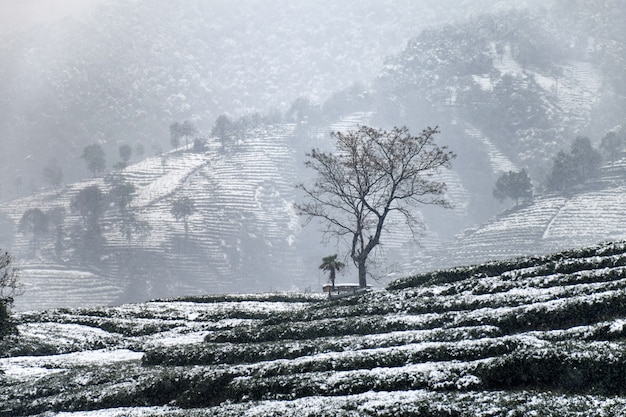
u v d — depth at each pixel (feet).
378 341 190.80
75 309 304.50
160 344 245.24
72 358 234.17
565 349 149.69
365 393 155.63
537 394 139.33
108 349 249.34
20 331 265.13
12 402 185.26
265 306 299.58
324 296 317.83
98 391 181.47
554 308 183.42
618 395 140.15
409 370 159.94
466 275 245.04
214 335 227.61
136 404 176.45
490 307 207.82
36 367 224.12
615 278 206.49
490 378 151.74
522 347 162.20
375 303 233.96
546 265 226.38
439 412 136.46
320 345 193.88
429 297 231.91
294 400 157.89
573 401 132.16
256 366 179.32
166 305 314.35
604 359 143.23
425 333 189.26
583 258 228.02
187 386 176.24
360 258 315.37
